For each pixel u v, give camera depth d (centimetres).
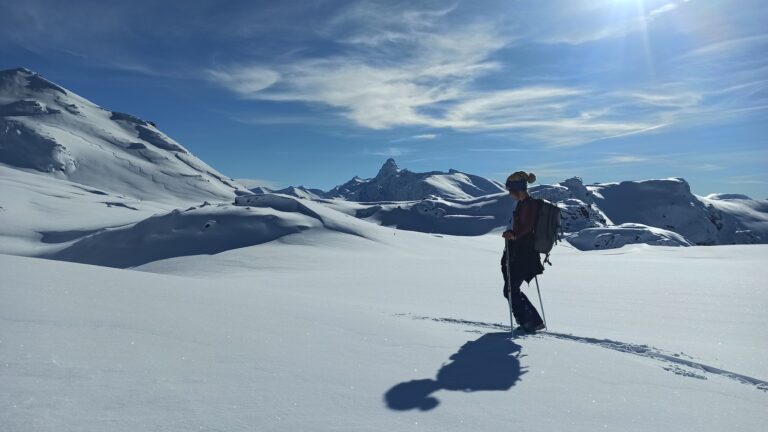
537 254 497
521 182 512
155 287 488
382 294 898
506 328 493
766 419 247
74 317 324
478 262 2745
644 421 238
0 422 176
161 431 185
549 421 230
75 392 211
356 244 5291
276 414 214
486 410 239
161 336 313
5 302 335
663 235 9206
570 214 14900
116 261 5406
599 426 228
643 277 1261
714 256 2675
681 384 304
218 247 5294
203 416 204
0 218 8500
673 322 594
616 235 9238
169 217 6169
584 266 1884
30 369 229
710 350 417
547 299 829
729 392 293
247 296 526
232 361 284
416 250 5575
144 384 231
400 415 225
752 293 873
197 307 416
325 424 207
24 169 19462
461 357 343
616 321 600
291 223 5791
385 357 329
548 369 322
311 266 2778
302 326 397
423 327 454
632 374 320
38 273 453
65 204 10888
